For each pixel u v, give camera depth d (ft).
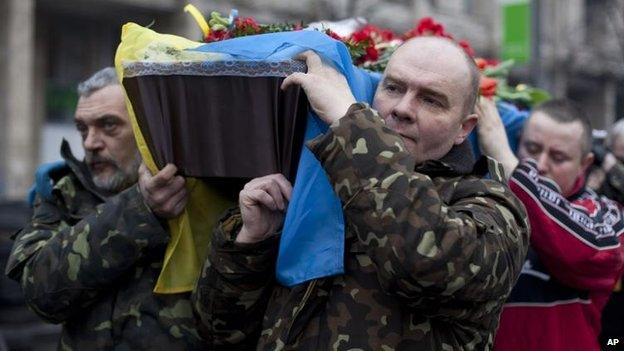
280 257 8.13
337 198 7.96
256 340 9.14
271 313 8.39
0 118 51.29
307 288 8.07
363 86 8.86
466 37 74.90
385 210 7.38
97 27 58.95
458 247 7.38
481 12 77.46
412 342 7.81
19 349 28.02
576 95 90.33
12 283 28.76
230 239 8.51
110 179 10.37
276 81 8.25
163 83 8.54
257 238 8.38
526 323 10.96
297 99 8.20
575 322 10.98
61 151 10.55
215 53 8.43
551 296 10.98
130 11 55.88
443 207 7.54
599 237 10.63
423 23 11.52
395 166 7.50
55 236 9.50
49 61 57.21
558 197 10.55
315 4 54.03
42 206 10.42
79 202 10.37
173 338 9.43
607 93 88.48
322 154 7.70
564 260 10.47
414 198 7.41
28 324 28.86
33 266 9.48
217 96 8.42
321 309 8.07
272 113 8.30
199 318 9.00
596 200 11.86
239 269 8.50
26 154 51.85
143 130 8.70
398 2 69.72
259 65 8.26
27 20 51.70
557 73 80.07
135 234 9.07
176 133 8.57
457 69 8.18
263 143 8.32
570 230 10.46
